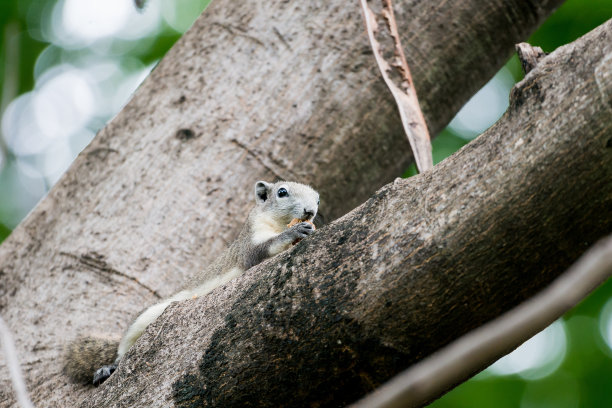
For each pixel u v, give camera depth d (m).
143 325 10.18
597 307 15.16
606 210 6.50
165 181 11.61
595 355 14.87
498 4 12.76
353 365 7.32
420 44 12.59
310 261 7.66
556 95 6.73
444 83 12.77
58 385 9.97
